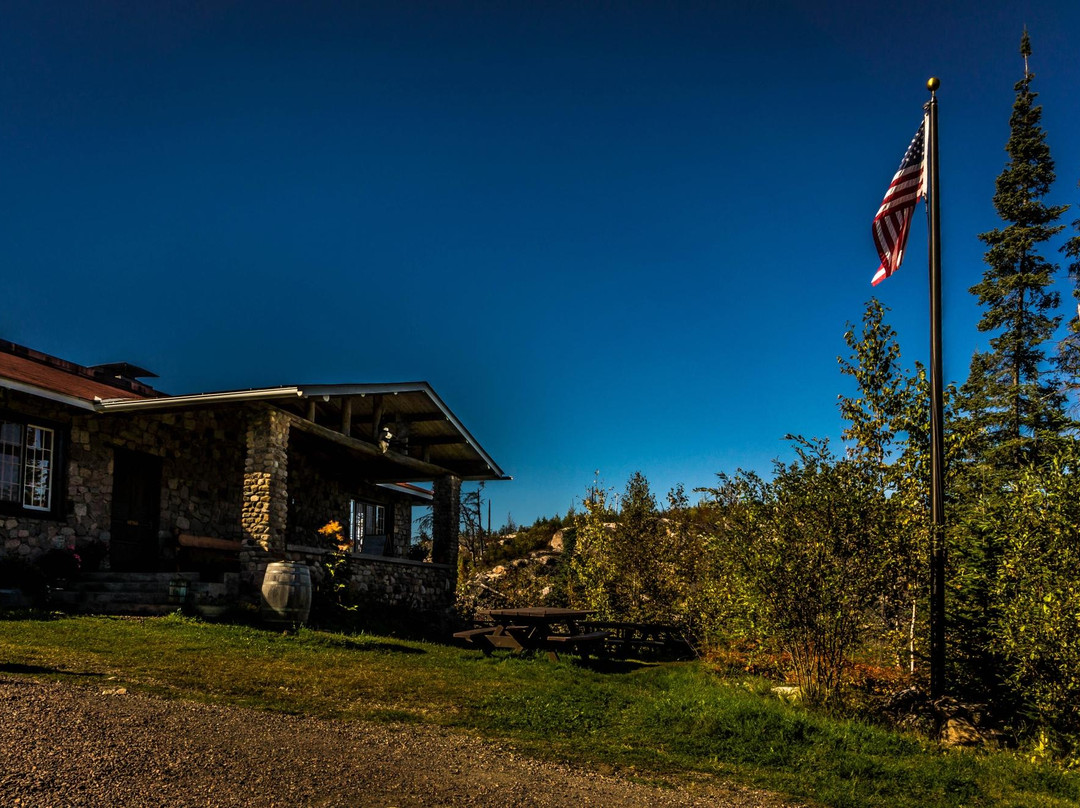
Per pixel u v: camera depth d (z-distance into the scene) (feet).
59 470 40.75
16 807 12.27
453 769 16.56
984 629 26.76
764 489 27.14
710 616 38.60
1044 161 57.77
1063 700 22.91
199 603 37.88
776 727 20.97
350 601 47.93
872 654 28.89
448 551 61.46
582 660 34.96
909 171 29.32
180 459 49.01
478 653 34.27
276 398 40.52
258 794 13.87
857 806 16.40
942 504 26.18
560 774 16.99
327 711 20.89
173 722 17.85
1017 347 55.16
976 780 18.83
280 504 41.83
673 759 18.94
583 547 49.85
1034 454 48.57
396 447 55.93
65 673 22.43
